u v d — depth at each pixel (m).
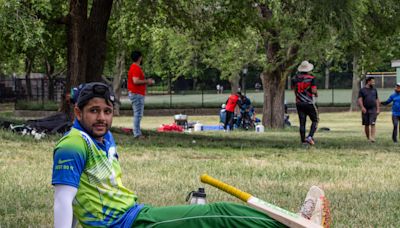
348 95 56.50
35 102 43.16
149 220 4.20
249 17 18.42
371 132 18.98
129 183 9.09
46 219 6.73
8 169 10.34
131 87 15.29
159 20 20.02
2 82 54.84
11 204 7.50
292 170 10.75
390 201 8.08
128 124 33.75
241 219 4.13
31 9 15.70
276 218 4.11
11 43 19.80
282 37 25.05
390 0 19.34
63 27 19.53
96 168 4.28
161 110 45.31
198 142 15.98
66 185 4.11
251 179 9.66
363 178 10.00
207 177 4.45
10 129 15.41
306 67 15.67
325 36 18.58
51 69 45.25
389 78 61.72
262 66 28.81
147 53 41.59
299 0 16.17
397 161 12.73
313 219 4.31
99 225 4.23
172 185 8.97
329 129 29.17
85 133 4.30
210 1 17.92
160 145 14.70
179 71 46.69
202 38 20.25
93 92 4.31
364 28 21.69
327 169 10.98
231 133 23.38
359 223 6.79
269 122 29.58
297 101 15.75
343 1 15.84
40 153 12.42
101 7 17.58
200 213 4.17
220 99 53.00
